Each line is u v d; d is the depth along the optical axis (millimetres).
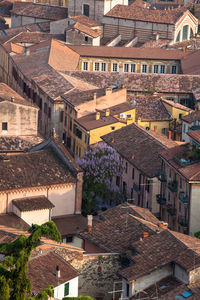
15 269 144000
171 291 184000
